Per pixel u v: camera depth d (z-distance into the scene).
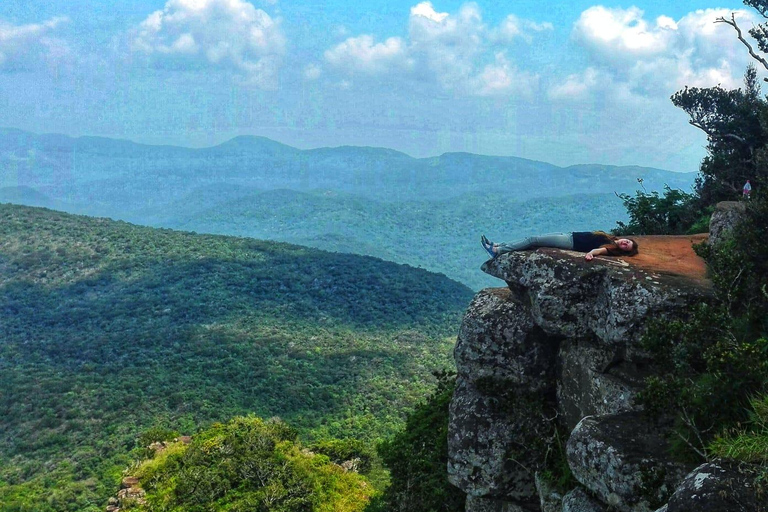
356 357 140.75
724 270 7.62
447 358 148.88
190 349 146.75
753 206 8.13
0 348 162.00
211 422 97.06
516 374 10.38
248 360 135.88
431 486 14.07
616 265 9.08
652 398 7.16
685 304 8.03
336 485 38.62
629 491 6.99
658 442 7.28
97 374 127.62
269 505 34.78
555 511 9.12
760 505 5.04
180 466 39.25
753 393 6.32
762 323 7.14
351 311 197.00
